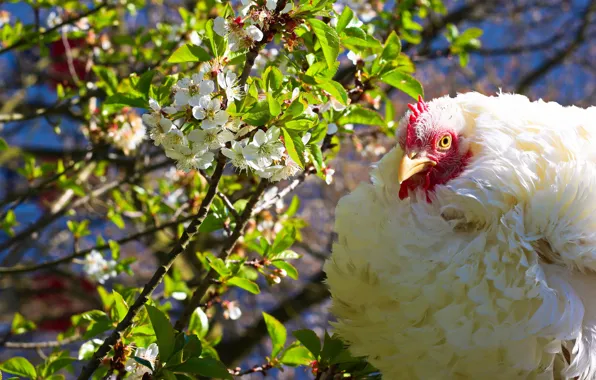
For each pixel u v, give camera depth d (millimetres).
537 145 1663
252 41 1597
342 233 1709
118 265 2033
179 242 1627
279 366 1756
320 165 1676
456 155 1692
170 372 1577
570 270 1644
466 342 1631
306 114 1607
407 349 1661
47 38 2088
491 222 1650
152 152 2430
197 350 1613
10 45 2084
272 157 1586
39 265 2029
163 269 1626
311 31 1678
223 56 1610
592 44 4355
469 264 1634
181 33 2082
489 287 1631
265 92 1601
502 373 1634
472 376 1645
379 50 1797
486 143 1673
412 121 1700
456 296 1636
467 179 1666
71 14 2156
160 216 2166
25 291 3518
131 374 1608
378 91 1835
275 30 1604
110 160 2324
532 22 4277
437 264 1647
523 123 1681
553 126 1672
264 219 1927
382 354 1693
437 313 1637
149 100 1603
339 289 1712
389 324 1672
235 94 1592
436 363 1651
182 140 1592
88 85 2113
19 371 1726
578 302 1626
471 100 1711
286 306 3018
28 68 3434
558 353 1645
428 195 1692
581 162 1647
